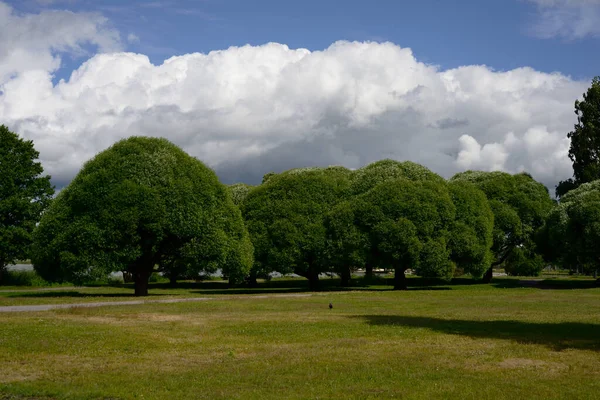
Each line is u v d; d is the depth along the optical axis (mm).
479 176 68375
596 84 72875
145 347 16469
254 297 37688
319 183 56312
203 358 15039
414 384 12102
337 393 11336
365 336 18734
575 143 72938
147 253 40719
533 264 64938
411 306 30516
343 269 58344
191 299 34719
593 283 59406
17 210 51938
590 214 53438
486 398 10922
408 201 49312
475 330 20094
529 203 64125
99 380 12492
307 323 21922
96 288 53000
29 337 17266
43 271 41062
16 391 11438
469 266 52938
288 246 52531
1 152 52938
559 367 13820
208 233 40719
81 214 38531
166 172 40156
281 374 13133
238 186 71625
